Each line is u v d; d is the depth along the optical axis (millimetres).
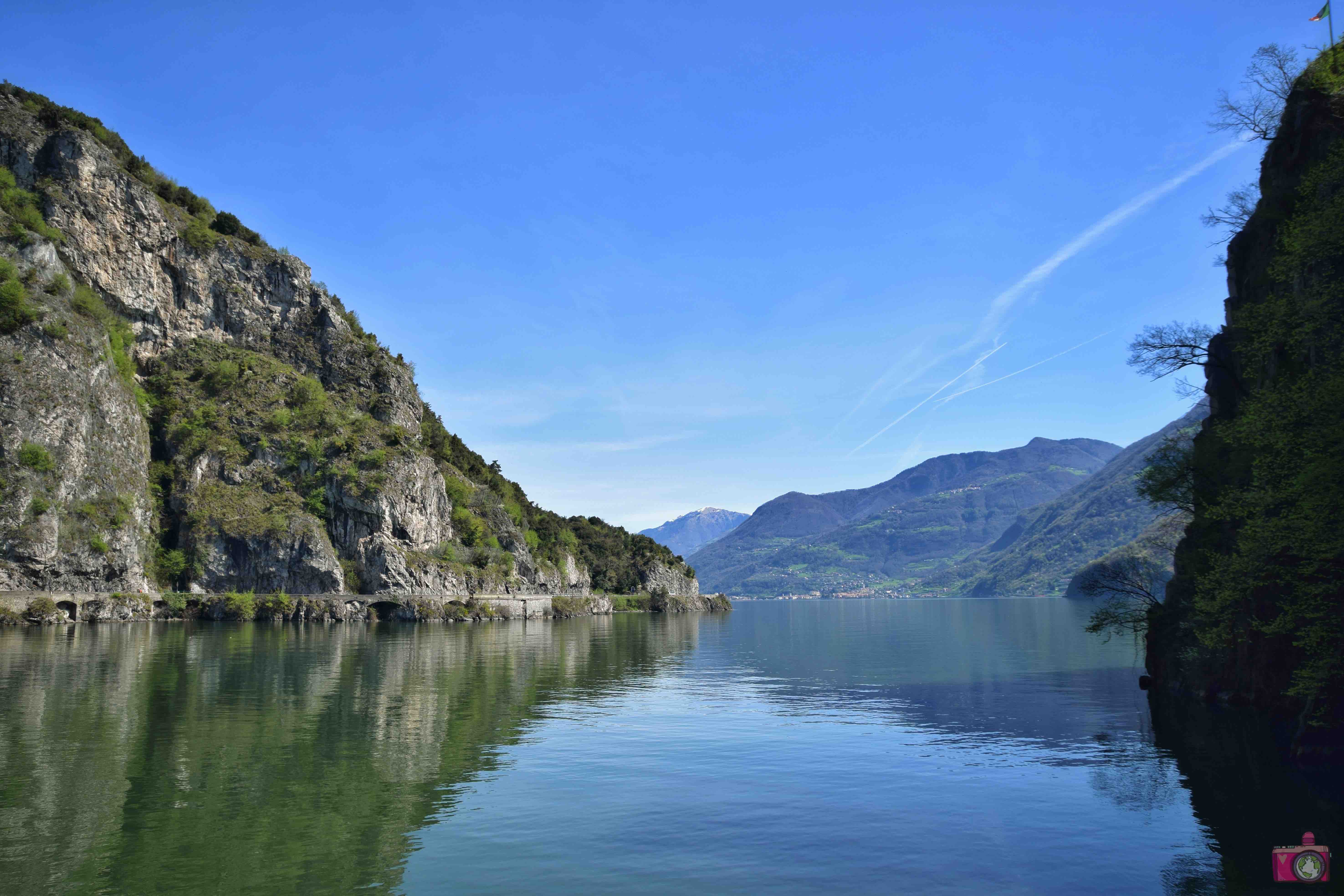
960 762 31609
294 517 154875
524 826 23203
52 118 169375
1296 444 30094
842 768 30672
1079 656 83125
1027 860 20781
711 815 24422
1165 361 46656
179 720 38156
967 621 177500
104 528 126875
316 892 18297
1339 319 31531
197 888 18391
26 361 122438
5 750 31422
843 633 133750
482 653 80062
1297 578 32094
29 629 102062
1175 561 51156
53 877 18859
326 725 37688
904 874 19781
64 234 160000
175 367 174375
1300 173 43344
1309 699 31734
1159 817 24422
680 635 126375
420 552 172250
